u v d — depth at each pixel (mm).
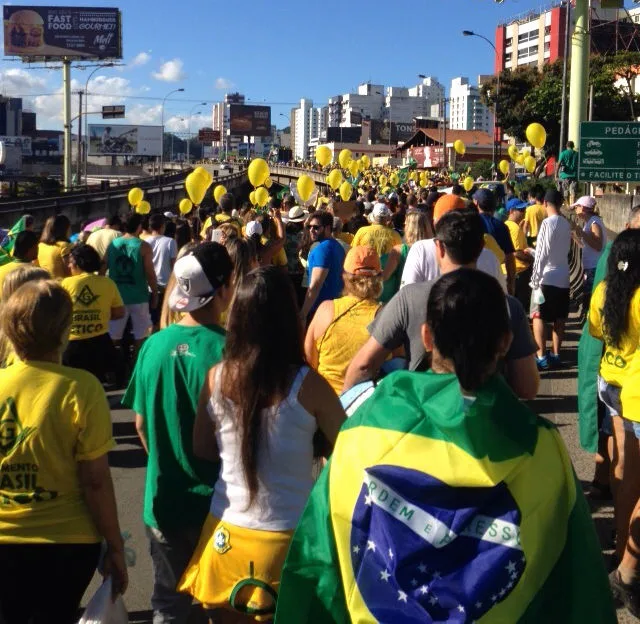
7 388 2859
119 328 8078
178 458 3211
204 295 3219
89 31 83562
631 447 3939
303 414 2779
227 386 2789
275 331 2764
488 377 2053
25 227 8422
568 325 11422
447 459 1967
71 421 2846
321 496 2131
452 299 2076
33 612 2947
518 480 1968
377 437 2053
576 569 2033
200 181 13219
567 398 7613
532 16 104625
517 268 10094
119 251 8281
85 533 2926
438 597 1928
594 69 46344
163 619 3305
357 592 2020
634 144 15484
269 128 167375
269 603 2752
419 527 1945
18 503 2857
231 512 2814
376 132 159500
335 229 9117
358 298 4441
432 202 11594
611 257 3953
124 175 126875
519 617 1934
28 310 2877
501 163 26062
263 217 10125
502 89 50969
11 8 83000
